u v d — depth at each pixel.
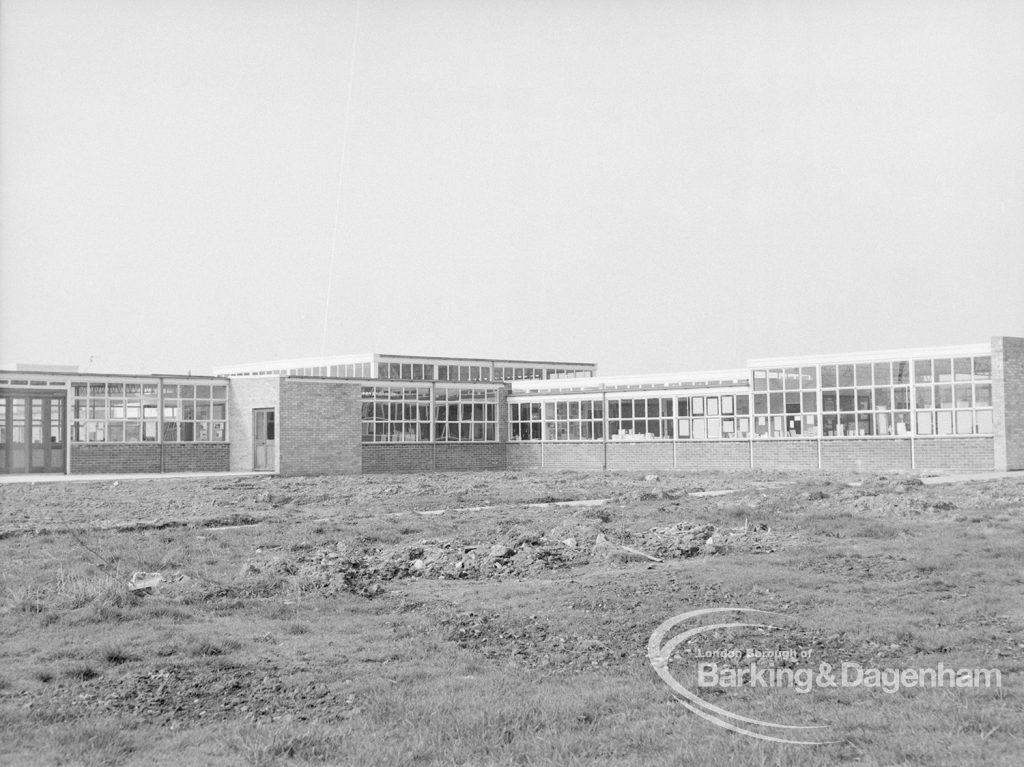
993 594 12.08
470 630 10.88
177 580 13.59
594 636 10.52
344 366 58.25
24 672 9.34
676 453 45.22
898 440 37.66
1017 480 28.55
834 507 22.05
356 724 7.75
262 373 62.34
